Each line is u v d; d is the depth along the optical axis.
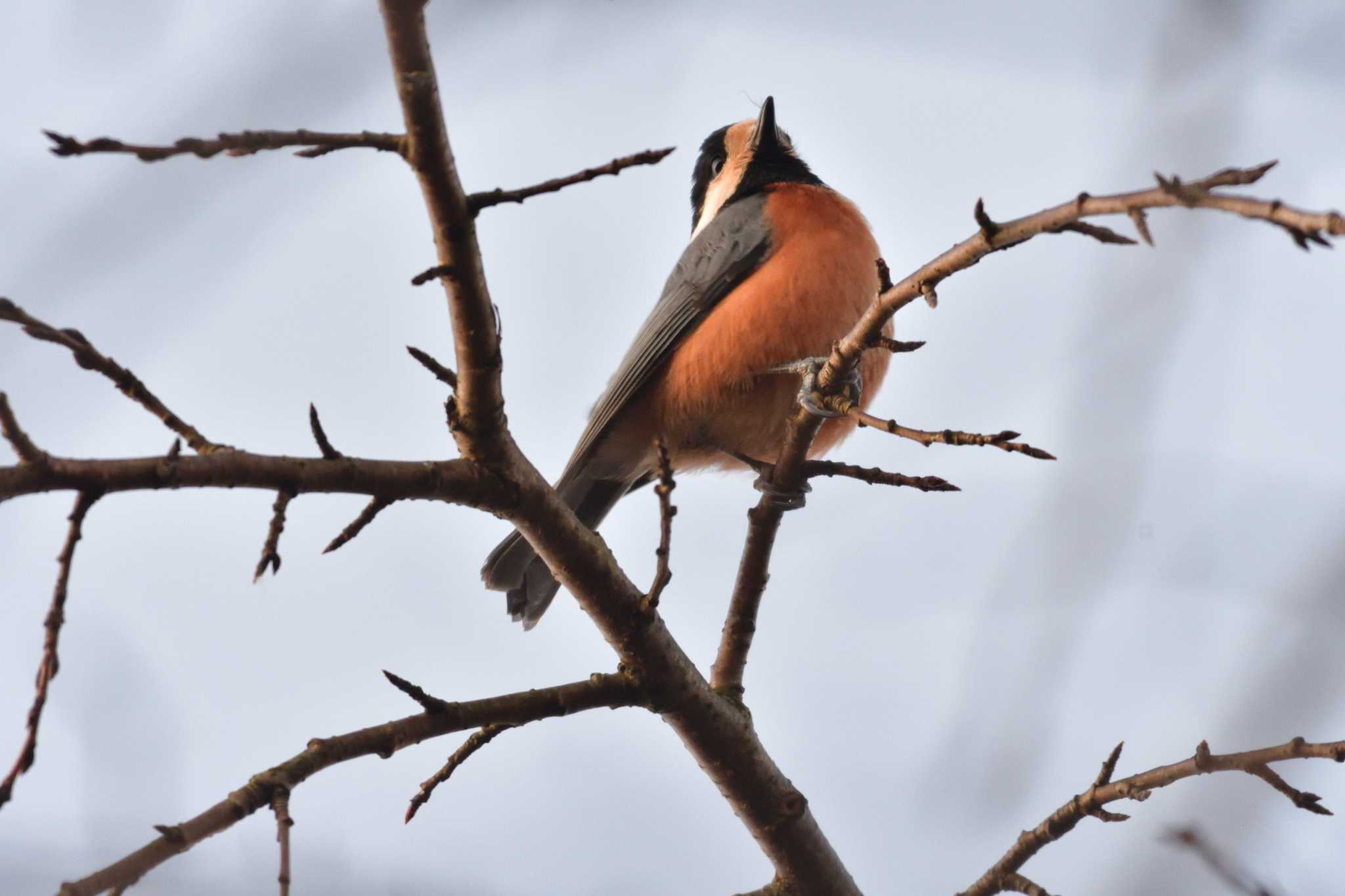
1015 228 6.68
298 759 7.13
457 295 7.52
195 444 7.24
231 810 6.82
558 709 8.38
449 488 7.94
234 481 7.03
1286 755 7.47
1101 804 8.11
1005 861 8.44
